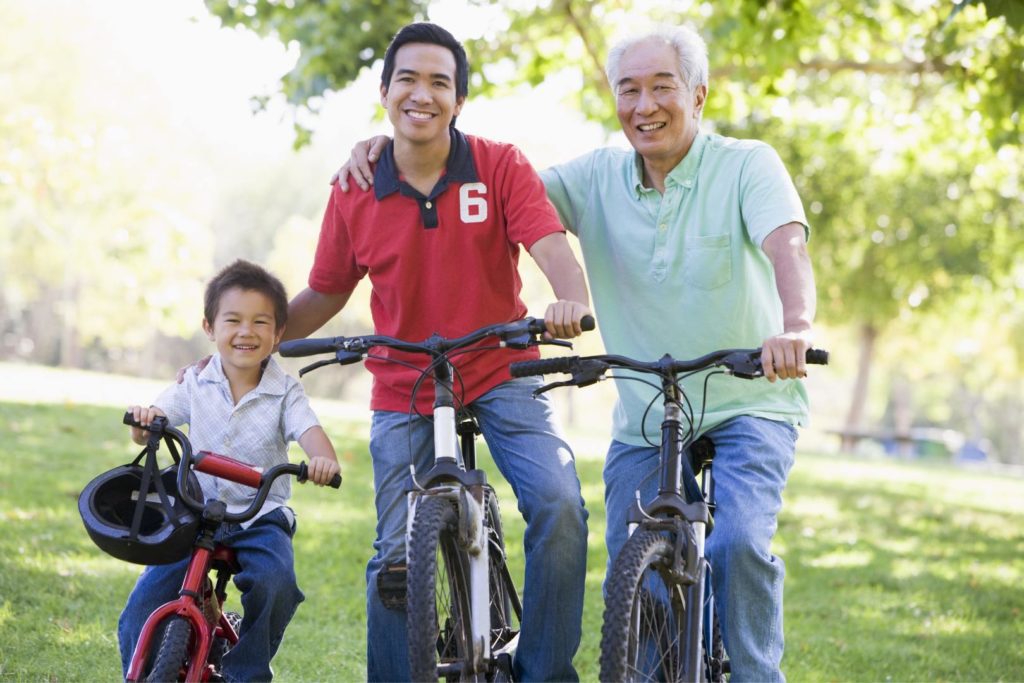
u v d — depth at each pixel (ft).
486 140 13.30
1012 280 77.71
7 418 38.37
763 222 12.82
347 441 41.57
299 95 33.58
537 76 39.75
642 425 11.96
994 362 145.89
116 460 32.48
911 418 229.66
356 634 18.81
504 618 13.23
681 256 13.39
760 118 57.77
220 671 12.64
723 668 12.83
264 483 12.38
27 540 21.85
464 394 13.00
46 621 17.30
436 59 12.68
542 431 12.91
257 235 186.80
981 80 35.40
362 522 27.25
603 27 40.55
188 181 103.86
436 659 10.81
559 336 11.48
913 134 45.14
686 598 11.41
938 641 20.88
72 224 104.83
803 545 30.17
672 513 11.53
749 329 13.47
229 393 13.83
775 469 12.73
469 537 11.62
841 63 37.99
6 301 188.65
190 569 12.13
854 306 82.53
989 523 37.17
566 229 14.44
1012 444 218.18
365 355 11.91
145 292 104.73
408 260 13.03
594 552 26.07
